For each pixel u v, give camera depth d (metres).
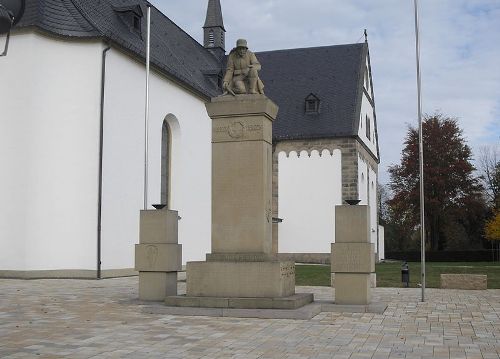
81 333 10.00
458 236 62.91
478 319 12.07
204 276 12.97
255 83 13.77
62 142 22.62
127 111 24.98
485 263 46.94
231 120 13.48
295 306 12.31
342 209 13.55
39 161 22.16
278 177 42.84
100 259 22.56
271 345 9.02
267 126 13.67
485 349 8.84
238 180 13.38
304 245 41.97
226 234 13.33
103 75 23.12
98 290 17.67
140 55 25.62
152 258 14.25
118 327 10.66
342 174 41.94
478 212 58.12
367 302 13.33
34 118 22.12
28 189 21.84
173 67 30.28
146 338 9.56
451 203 57.59
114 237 23.59
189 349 8.69
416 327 10.93
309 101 43.94
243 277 12.77
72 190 22.61
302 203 42.28
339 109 43.47
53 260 22.12
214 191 13.47
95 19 24.64
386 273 27.53
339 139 42.16
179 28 40.84
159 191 27.89
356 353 8.45
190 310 12.34
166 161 30.09
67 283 20.22
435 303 15.11
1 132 22.17
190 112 31.48
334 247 13.48
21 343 9.08
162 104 28.41
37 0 22.56
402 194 58.00
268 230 13.54
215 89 36.66
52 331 10.18
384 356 8.26
